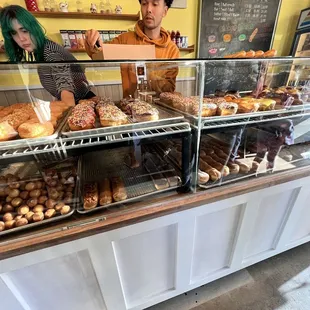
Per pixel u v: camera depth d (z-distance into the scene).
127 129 0.71
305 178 1.03
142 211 0.76
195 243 1.01
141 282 0.99
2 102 0.89
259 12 2.11
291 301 1.17
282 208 1.14
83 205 0.73
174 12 1.89
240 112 0.90
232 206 0.93
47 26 1.65
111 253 0.78
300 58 0.96
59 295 0.83
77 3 1.64
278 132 1.11
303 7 2.28
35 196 0.73
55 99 0.93
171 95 1.02
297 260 1.41
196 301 1.18
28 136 0.59
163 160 0.95
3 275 0.66
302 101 1.03
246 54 1.01
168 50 1.40
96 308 0.97
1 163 0.60
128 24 1.82
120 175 0.88
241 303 1.17
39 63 0.64
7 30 0.96
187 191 0.86
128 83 1.12
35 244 0.65
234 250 1.14
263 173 0.99
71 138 0.64
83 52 1.76
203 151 1.04
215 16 2.00
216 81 1.13
